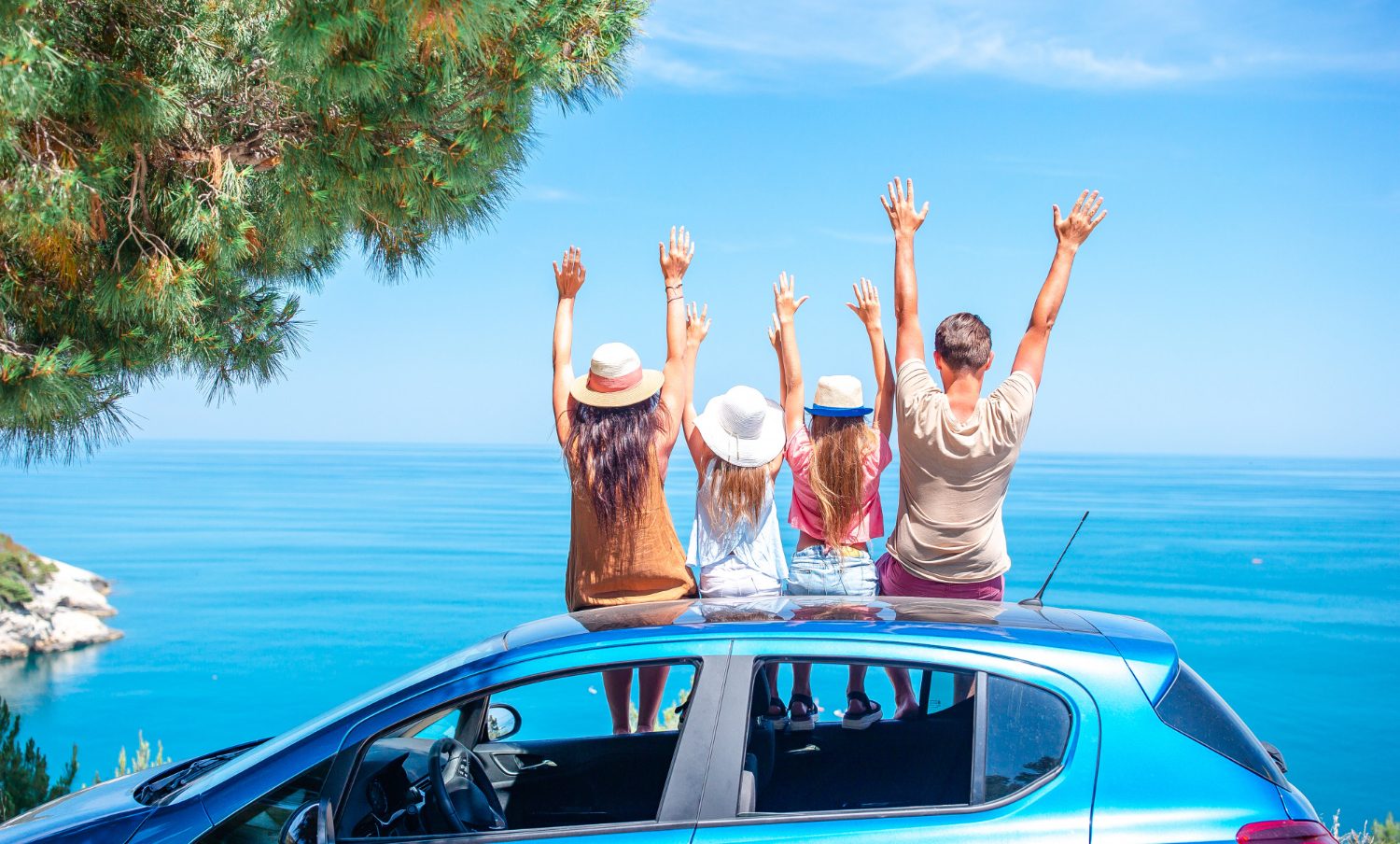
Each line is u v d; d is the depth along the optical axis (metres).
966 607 3.71
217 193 5.36
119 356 5.60
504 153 6.07
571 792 3.65
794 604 3.74
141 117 4.81
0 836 3.69
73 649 61.25
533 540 156.62
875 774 3.20
